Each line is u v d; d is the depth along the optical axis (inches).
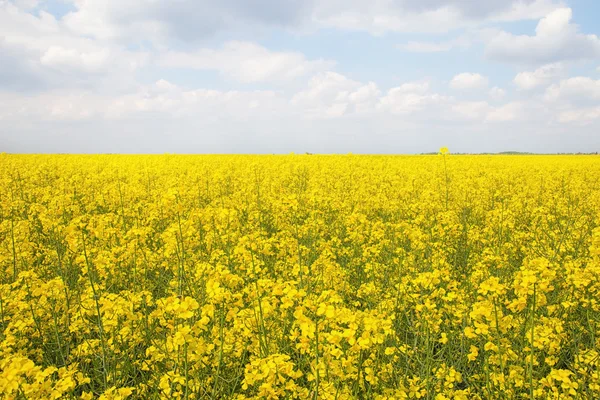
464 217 425.1
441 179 625.6
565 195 547.2
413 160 1126.4
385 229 330.3
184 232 201.8
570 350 189.2
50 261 273.0
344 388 135.9
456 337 192.2
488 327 139.9
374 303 216.2
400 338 199.6
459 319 193.5
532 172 834.8
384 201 480.1
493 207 485.1
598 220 343.6
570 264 205.2
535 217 393.4
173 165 900.0
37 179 667.4
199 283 199.2
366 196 507.5
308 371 162.1
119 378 161.6
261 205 456.1
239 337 166.4
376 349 147.1
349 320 120.5
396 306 196.1
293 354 176.1
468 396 150.8
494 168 912.9
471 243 340.8
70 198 401.1
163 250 269.0
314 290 224.8
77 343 200.5
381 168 925.2
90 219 283.3
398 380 155.9
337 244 308.7
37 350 180.4
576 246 293.0
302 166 834.8
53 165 864.9
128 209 388.8
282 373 128.6
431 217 366.0
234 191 575.8
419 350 174.1
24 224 308.5
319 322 133.9
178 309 124.0
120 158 1201.4
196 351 135.5
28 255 284.5
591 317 195.8
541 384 146.6
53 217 327.3
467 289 237.9
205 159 1130.0
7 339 148.6
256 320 154.2
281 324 182.9
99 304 172.4
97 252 241.1
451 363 178.1
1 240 342.3
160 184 642.2
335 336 117.6
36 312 187.2
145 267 251.1
